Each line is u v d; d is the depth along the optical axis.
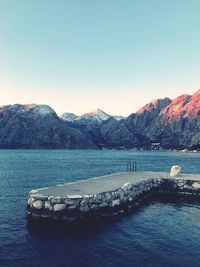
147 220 23.42
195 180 35.16
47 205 21.66
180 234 20.03
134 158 167.38
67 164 102.38
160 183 36.47
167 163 120.31
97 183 29.72
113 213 24.27
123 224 22.02
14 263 15.18
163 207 28.64
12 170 71.88
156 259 15.88
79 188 25.98
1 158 143.00
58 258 15.84
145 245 17.86
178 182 36.03
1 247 17.25
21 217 23.69
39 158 147.12
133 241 18.48
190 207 28.75
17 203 29.72
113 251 16.86
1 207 27.62
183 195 35.38
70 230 20.22
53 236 19.08
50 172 67.75
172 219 23.92
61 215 21.44
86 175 62.25
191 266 15.14
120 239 18.77
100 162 120.31
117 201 25.08
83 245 17.64
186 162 131.12
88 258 15.85
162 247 17.59
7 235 19.23
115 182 30.73
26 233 19.59
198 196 34.62
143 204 30.02
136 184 30.31
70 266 14.88
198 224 22.55
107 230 20.45
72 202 21.69
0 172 65.75
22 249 16.97
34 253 16.44
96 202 22.89
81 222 21.73
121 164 107.75
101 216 23.14
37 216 21.73
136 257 16.09
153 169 85.12
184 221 23.36
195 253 16.81
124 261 15.55
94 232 19.92
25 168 79.50
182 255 16.48
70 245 17.62
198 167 98.00
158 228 21.30
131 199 27.95
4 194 35.25
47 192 23.50
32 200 22.17
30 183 46.34
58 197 21.56
